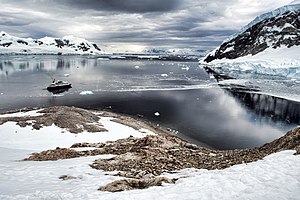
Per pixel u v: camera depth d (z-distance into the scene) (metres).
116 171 15.07
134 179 12.88
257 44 182.25
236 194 10.70
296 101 70.31
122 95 77.38
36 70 148.12
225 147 39.31
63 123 39.12
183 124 50.19
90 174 14.52
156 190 11.45
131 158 17.70
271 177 12.13
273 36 180.25
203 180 12.30
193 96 76.81
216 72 147.00
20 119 40.22
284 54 152.38
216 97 75.69
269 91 84.69
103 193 11.09
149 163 16.66
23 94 77.62
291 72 118.69
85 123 40.56
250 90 86.88
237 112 59.56
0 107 61.84
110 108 62.09
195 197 10.55
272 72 128.12
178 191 11.22
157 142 23.67
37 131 36.34
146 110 60.31
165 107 63.22
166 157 18.34
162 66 188.62
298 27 179.50
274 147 18.88
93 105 65.00
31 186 12.49
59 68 163.75
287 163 13.48
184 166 16.84
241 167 13.96
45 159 20.33
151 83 101.56
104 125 41.78
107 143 27.31
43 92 81.19
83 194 10.95
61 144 32.03
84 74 131.00
